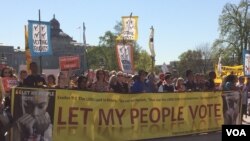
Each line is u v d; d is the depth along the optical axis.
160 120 10.25
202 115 11.12
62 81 11.52
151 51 20.17
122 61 16.22
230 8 72.38
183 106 10.70
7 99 8.45
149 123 10.05
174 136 10.50
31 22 14.41
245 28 71.25
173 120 10.49
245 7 71.44
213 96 11.41
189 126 10.82
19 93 8.12
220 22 73.31
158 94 10.21
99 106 9.20
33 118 8.27
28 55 14.65
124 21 17.66
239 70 26.02
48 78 11.41
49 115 8.45
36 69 9.19
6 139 8.05
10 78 10.73
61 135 8.62
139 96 9.88
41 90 8.34
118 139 9.53
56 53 112.38
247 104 16.91
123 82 11.62
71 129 8.77
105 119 9.30
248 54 18.56
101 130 9.24
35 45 14.47
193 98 10.91
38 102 8.31
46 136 8.42
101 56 99.06
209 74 12.91
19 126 8.13
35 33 14.47
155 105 10.16
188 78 12.62
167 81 12.32
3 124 8.03
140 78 11.26
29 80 9.07
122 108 9.59
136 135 9.83
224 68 27.34
